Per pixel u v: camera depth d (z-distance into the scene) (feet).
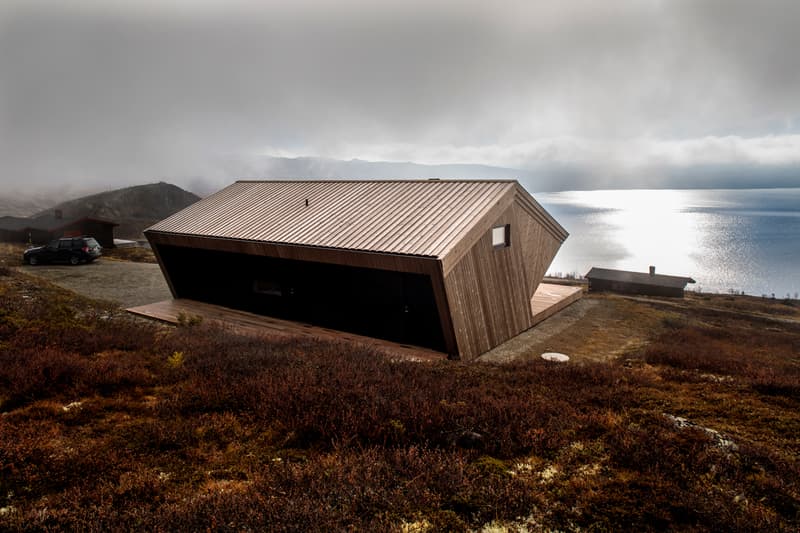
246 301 60.23
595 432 20.13
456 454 17.25
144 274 91.09
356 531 12.69
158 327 50.62
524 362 36.88
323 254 48.62
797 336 82.33
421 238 45.55
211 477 16.63
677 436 19.43
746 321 100.22
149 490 15.39
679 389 28.43
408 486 15.07
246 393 23.88
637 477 16.15
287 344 38.32
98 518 13.50
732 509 14.14
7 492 15.23
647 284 160.56
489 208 48.70
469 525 13.44
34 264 99.60
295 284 55.21
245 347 35.40
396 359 35.94
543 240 64.64
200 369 28.48
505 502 14.35
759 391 28.19
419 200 54.13
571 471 16.75
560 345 55.42
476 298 48.52
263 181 74.18
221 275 62.13
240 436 19.79
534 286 63.93
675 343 59.77
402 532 12.92
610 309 81.66
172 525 12.98
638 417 22.40
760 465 17.25
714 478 16.28
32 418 20.70
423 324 47.03
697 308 112.16
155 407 22.36
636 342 59.00
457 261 44.11
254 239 53.88
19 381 23.66
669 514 13.93
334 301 52.39
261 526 12.76
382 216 52.29
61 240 101.86
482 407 22.09
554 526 13.50
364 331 50.72
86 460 17.01
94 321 44.42
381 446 18.11
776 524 13.26
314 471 15.87
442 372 31.24
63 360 26.84
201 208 68.54
